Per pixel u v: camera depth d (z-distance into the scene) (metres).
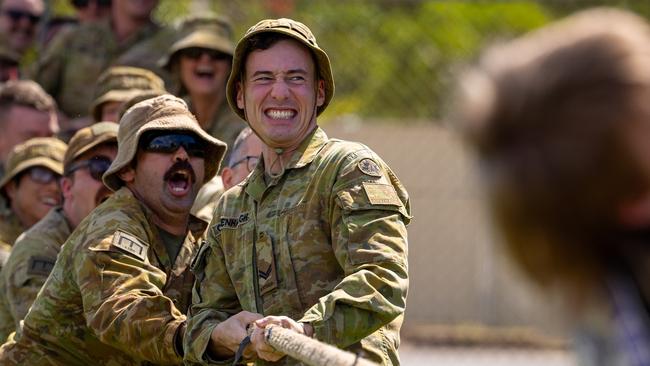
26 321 11.34
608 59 4.15
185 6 22.94
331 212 9.40
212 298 10.00
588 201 4.21
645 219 4.24
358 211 9.23
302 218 9.49
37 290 12.62
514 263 4.46
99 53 20.22
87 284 10.59
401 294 9.04
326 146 9.81
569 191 4.21
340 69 23.45
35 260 12.74
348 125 23.94
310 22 22.80
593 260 4.34
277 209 9.66
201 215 11.58
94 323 10.46
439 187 24.11
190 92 16.69
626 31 4.20
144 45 19.61
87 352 11.16
